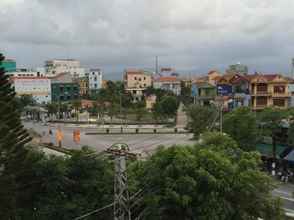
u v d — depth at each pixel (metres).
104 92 116.56
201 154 22.12
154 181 21.02
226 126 40.44
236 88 62.91
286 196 32.88
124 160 17.03
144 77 148.12
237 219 21.77
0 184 18.48
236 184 21.45
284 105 62.09
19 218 18.89
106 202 19.53
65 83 132.50
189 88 116.00
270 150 41.81
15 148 19.33
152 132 73.62
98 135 71.25
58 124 90.50
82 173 20.91
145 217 20.02
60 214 18.81
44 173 19.75
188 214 20.11
